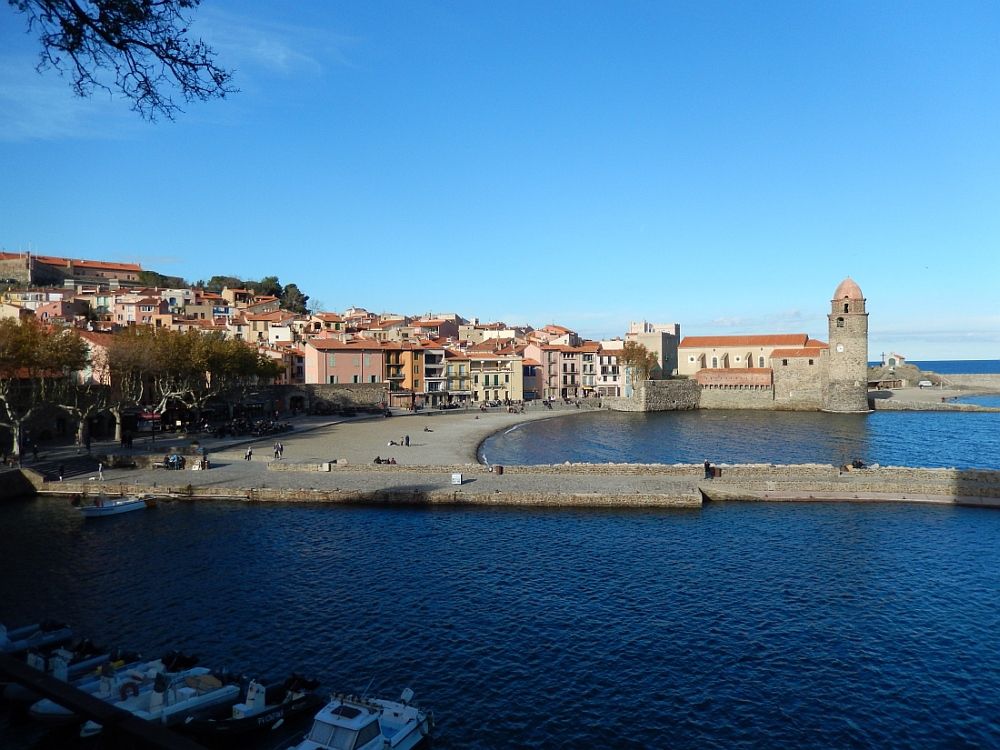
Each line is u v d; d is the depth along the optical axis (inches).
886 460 3759.8
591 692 1154.7
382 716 1023.0
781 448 4261.8
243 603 1525.6
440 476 2783.0
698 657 1273.4
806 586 1622.8
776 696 1144.8
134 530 2118.6
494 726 1057.5
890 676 1208.2
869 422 6038.4
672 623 1417.3
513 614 1461.6
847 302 7180.1
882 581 1653.5
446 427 4972.9
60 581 1665.8
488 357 7303.2
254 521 2224.4
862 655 1282.0
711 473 2768.2
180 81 642.2
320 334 7564.0
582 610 1482.5
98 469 2893.7
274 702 1073.5
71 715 1001.5
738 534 2055.9
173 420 4409.5
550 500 2418.8
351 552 1887.3
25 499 2551.7
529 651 1295.5
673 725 1063.0
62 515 2308.1
